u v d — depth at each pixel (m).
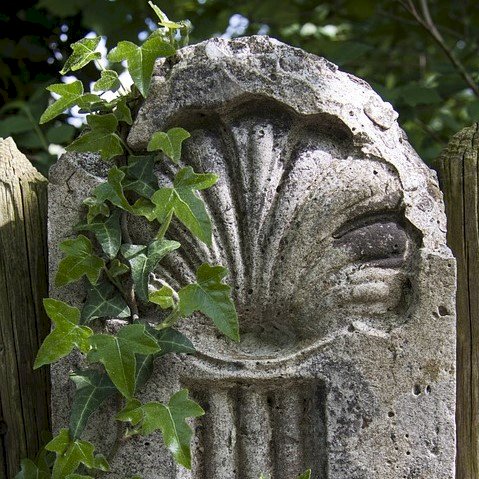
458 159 1.41
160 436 1.31
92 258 1.30
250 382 1.30
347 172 1.31
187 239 1.31
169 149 1.29
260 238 1.30
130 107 1.34
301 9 2.27
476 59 2.26
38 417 1.42
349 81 1.34
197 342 1.31
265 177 1.31
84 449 1.29
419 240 1.32
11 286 1.41
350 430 1.29
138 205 1.30
